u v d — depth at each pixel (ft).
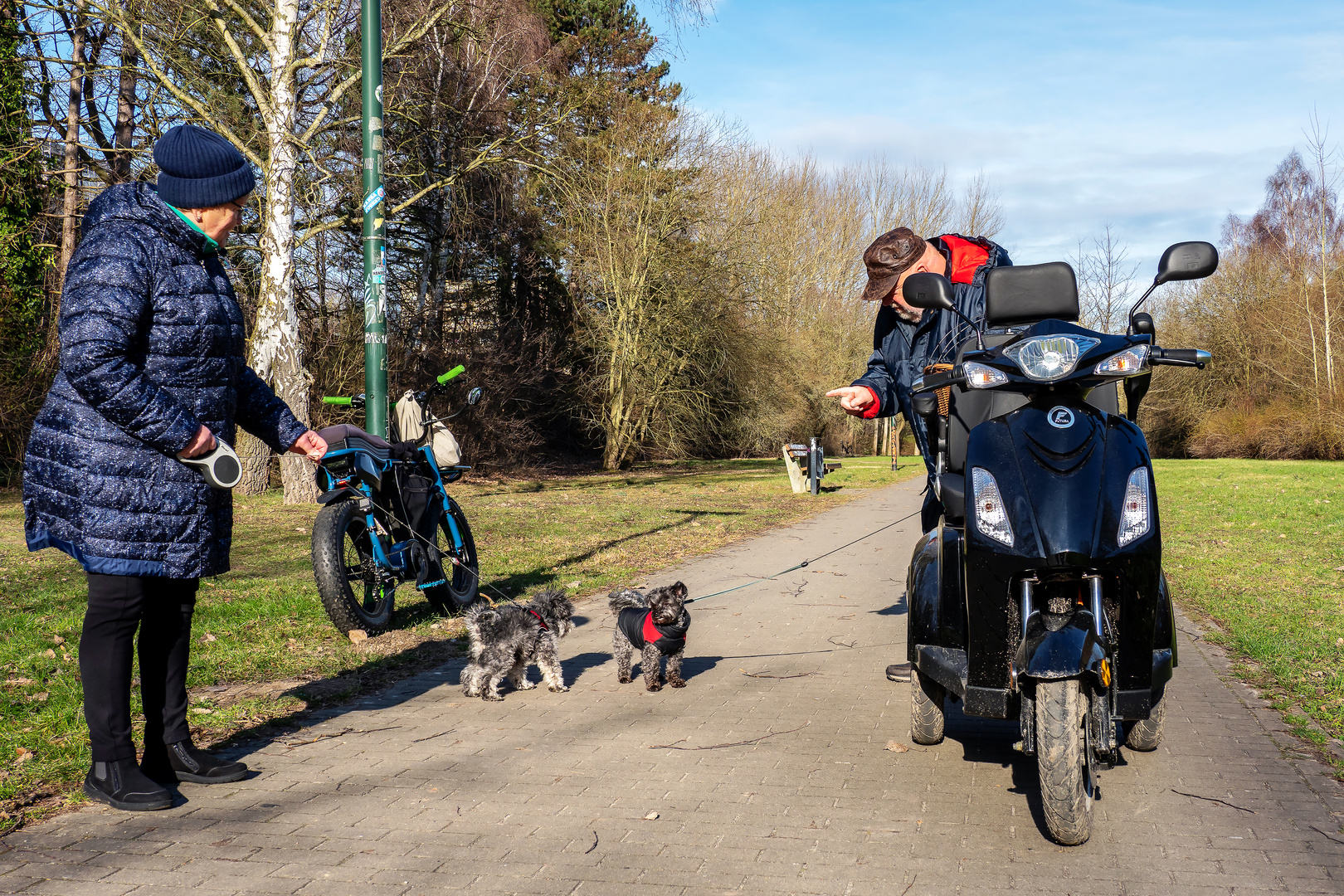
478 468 83.10
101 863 10.37
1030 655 10.78
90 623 11.91
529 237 96.73
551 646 18.04
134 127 60.44
